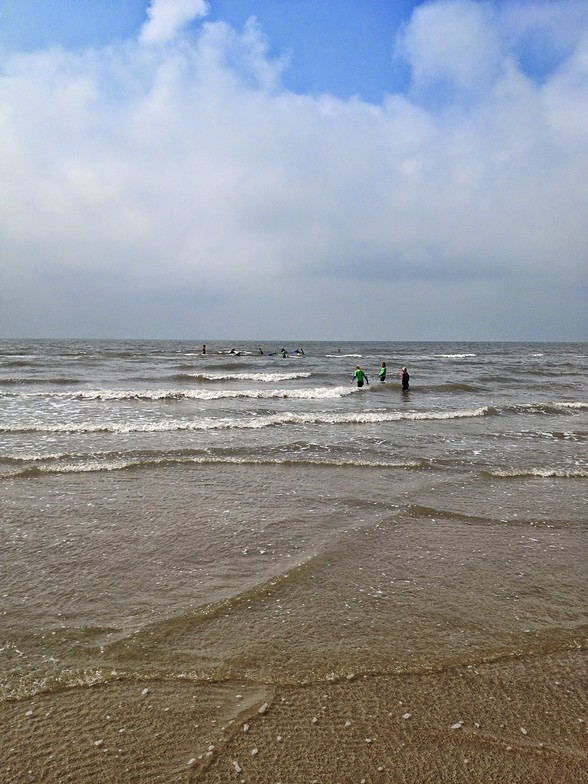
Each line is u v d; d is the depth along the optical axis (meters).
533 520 7.17
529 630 4.28
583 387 29.80
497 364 53.47
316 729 3.11
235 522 6.90
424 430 14.65
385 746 2.97
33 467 9.44
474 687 3.52
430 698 3.40
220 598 4.79
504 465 10.54
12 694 3.38
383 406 20.06
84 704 3.31
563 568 5.58
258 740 3.01
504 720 3.19
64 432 13.30
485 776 2.77
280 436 13.31
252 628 4.27
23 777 2.71
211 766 2.81
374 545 6.18
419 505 7.72
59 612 4.49
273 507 7.56
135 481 8.78
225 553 5.87
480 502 7.97
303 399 22.22
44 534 6.34
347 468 10.03
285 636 4.15
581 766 2.84
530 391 27.36
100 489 8.28
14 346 88.50
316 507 7.60
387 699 3.39
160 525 6.73
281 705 3.32
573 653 3.96
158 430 13.77
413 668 3.73
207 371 38.25
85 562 5.56
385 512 7.42
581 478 9.57
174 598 4.78
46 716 3.18
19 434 12.90
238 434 13.50
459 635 4.19
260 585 5.06
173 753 2.90
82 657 3.82
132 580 5.15
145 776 2.73
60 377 30.69
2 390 23.47
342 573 5.38
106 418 15.79
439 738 3.04
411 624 4.36
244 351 75.88
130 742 2.98
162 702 3.34
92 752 2.90
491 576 5.35
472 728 3.12
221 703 3.34
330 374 36.69
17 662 3.74
